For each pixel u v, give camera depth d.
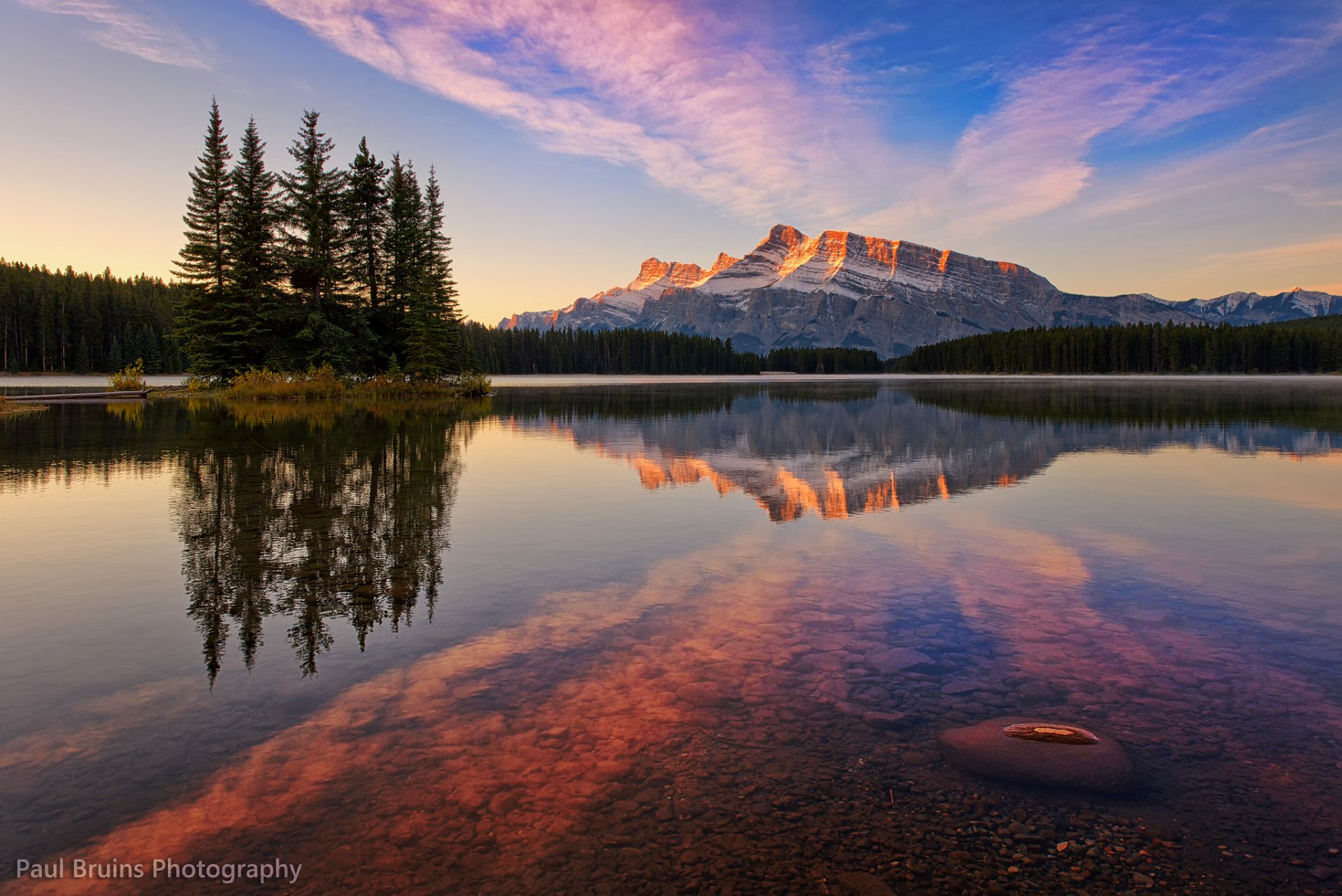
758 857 2.98
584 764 3.65
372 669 4.74
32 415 26.53
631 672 4.71
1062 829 3.18
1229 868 2.92
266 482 12.12
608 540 8.41
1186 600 6.27
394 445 17.88
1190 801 3.37
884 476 13.66
